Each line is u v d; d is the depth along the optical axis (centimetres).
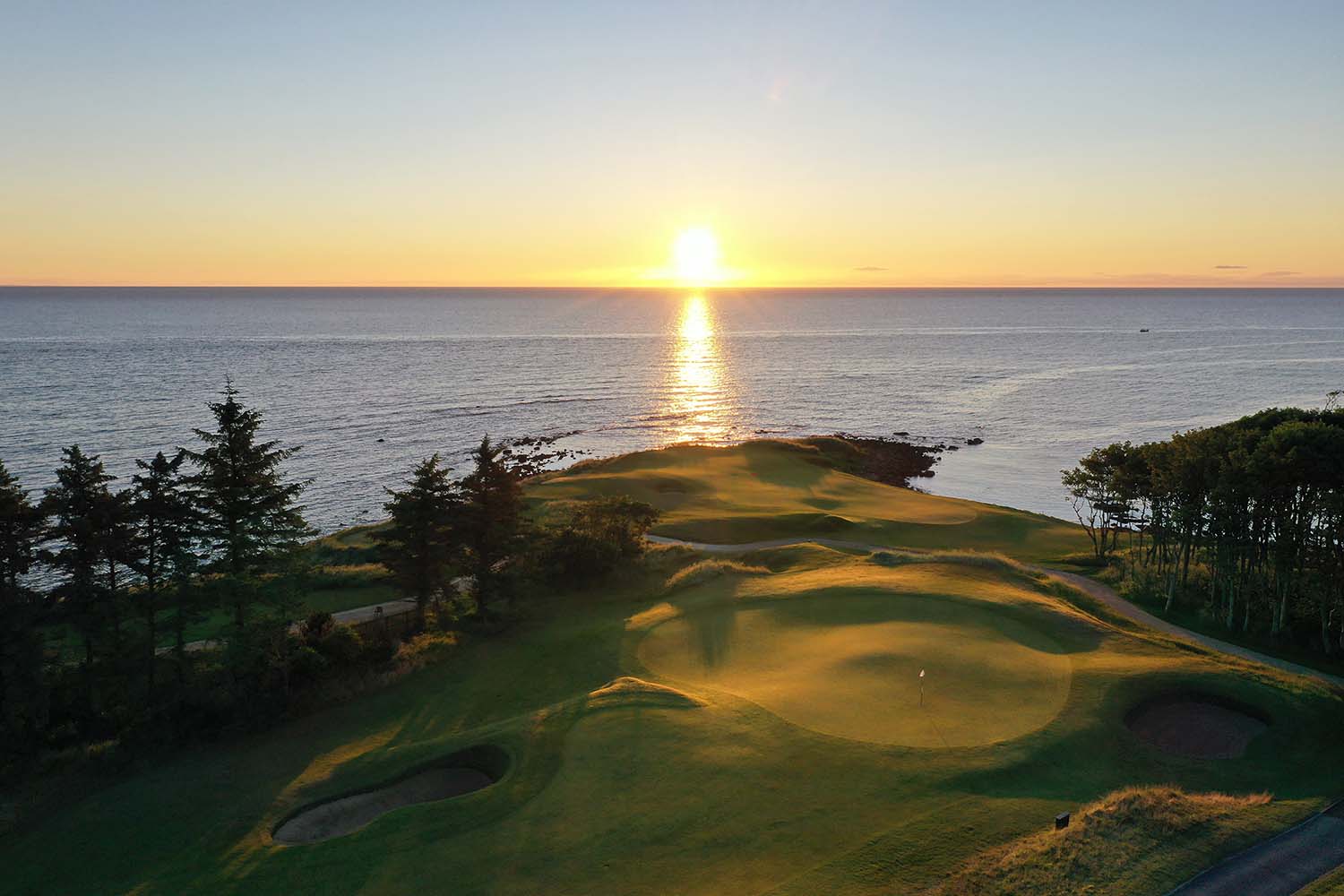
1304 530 4212
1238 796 2392
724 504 7594
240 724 3303
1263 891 1903
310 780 2831
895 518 7106
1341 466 3950
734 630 3812
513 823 2367
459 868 2181
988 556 4938
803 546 5575
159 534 3566
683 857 2164
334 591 5144
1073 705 2870
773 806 2352
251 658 3459
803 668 3300
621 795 2462
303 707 3469
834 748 2628
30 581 5950
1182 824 2156
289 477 10131
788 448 10662
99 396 14750
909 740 2659
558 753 2723
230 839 2483
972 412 15075
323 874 2202
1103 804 2283
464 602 4616
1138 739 2723
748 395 17512
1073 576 5362
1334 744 2725
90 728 3303
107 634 3431
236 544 3634
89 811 2758
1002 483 10169
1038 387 18000
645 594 4769
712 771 2547
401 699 3566
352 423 13512
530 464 10962
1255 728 2841
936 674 3133
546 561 5041
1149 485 5469
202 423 12356
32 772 3023
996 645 3416
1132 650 3403
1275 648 4128
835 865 2088
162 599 3522
